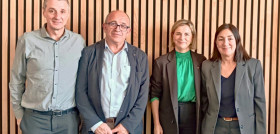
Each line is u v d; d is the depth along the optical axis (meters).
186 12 3.13
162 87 2.76
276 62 3.32
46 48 2.32
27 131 2.39
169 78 2.66
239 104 2.40
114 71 2.44
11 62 2.94
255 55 3.28
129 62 2.46
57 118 2.36
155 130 2.73
